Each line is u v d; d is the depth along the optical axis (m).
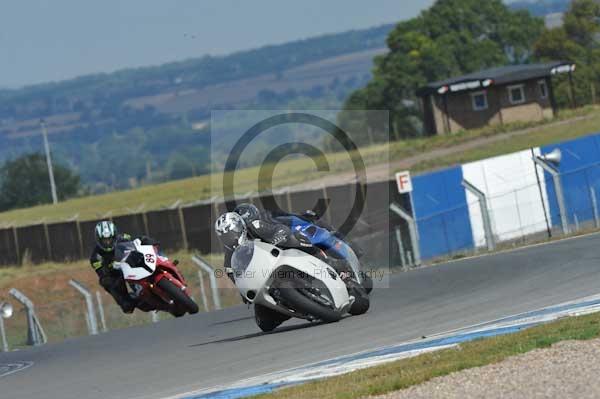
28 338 88.50
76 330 101.12
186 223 141.50
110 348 59.72
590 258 65.38
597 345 31.77
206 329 62.28
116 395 38.75
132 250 52.69
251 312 71.19
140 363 48.22
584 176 124.19
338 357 39.12
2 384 49.03
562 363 30.05
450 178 122.12
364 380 32.16
